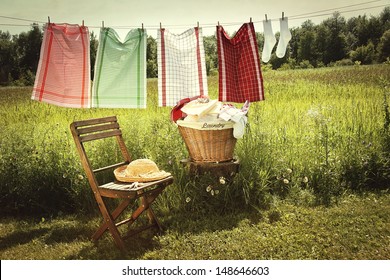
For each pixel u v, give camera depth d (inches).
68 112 298.0
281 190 218.7
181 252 160.1
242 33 213.3
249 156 217.5
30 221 201.9
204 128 200.7
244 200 204.7
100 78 201.6
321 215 191.0
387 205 201.3
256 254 155.2
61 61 192.9
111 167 174.4
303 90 350.9
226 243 165.9
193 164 210.4
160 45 205.8
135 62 203.2
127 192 153.6
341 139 240.7
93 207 209.6
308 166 229.5
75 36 195.3
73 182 212.7
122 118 280.5
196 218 193.0
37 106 294.5
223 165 207.2
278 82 382.6
